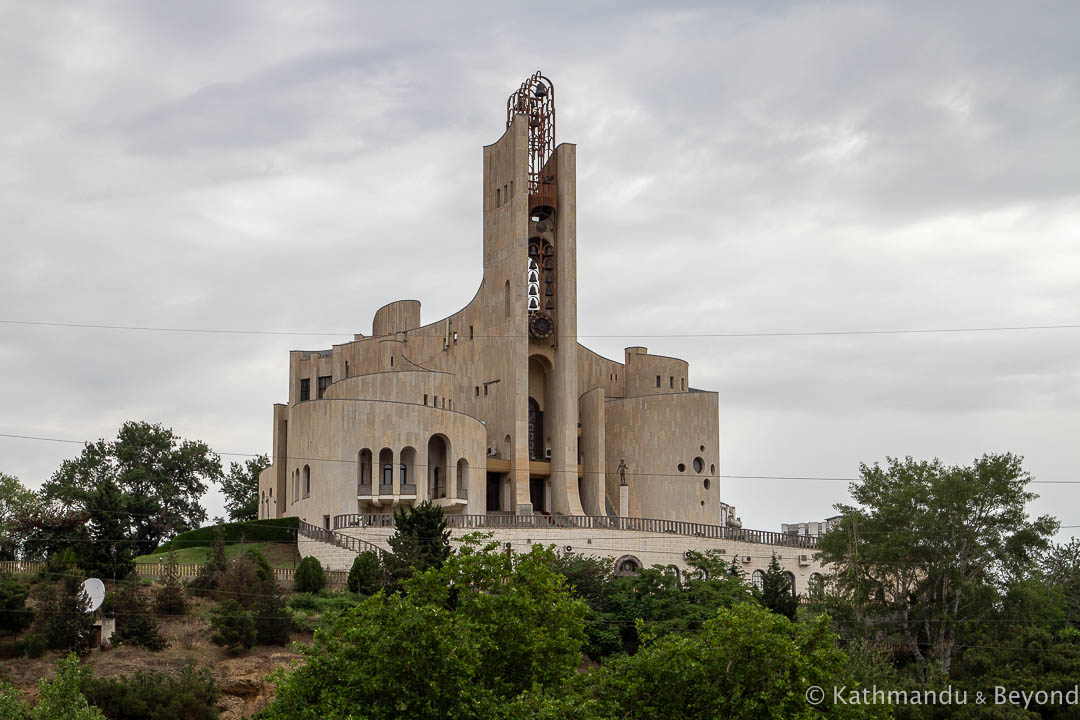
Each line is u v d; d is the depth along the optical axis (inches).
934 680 2753.4
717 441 4611.2
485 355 4569.4
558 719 1838.1
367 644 1923.0
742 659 1973.4
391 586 3132.4
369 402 3998.5
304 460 4109.3
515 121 4552.2
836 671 2001.7
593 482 4549.7
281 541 3890.3
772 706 1934.1
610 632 3051.2
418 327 4697.3
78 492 4456.2
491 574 2155.5
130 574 3139.8
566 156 4606.3
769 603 3176.7
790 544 3914.9
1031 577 3225.9
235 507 5698.8
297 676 1955.0
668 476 4530.0
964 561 3147.1
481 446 4234.7
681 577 3730.3
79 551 3166.8
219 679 2630.4
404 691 1877.5
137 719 2406.5
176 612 2910.9
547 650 2081.7
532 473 4503.0
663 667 1964.8
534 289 4611.2
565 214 4576.8
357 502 3959.2
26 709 1968.5
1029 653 2792.8
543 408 4690.0
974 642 3041.3
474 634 1989.4
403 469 4030.5
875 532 3235.7
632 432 4586.6
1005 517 3171.8
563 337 4507.9
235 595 3014.3
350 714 1850.4
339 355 4763.8
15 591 2783.0
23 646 2679.6
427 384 4370.1
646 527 3806.6
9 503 3481.8
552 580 2162.9
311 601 3070.9
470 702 1888.5
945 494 3171.8
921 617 3132.4
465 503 4111.7
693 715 1959.9
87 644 2704.2
